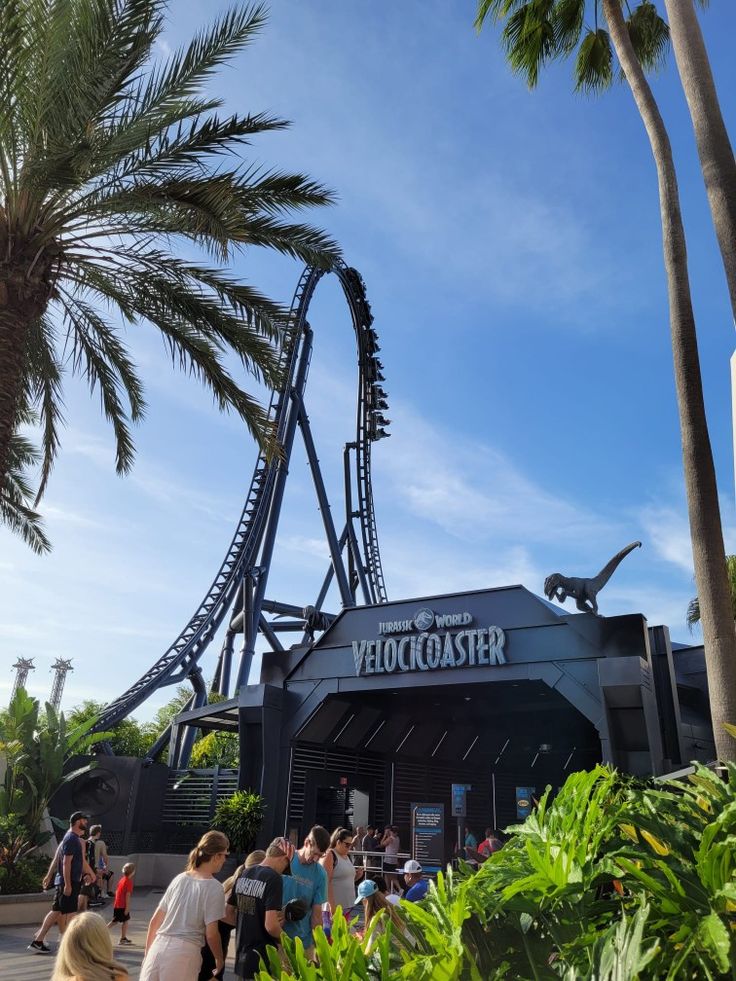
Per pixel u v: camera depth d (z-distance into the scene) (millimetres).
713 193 11414
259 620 39312
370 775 28625
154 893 22875
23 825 18766
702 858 2676
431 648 22188
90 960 4301
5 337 11930
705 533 10688
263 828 23391
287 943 2816
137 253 14469
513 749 34125
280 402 42719
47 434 17719
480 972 2746
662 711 20109
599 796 3395
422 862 21672
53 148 11844
